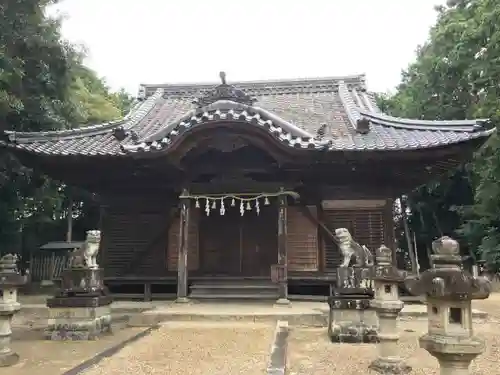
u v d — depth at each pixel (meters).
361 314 9.61
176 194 16.36
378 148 13.66
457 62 22.28
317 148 13.52
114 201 16.77
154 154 13.93
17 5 15.97
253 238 16.36
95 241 10.90
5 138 15.29
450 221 30.59
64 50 18.34
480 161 19.78
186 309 13.14
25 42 16.39
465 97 24.88
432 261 5.01
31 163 15.23
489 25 19.03
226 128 13.77
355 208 15.81
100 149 15.11
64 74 18.25
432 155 13.83
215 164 15.44
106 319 10.91
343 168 15.14
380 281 7.52
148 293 15.97
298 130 14.20
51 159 14.70
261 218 16.44
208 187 15.20
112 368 7.29
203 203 15.66
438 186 28.56
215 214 16.59
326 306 13.70
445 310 4.70
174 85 23.08
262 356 8.12
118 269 16.48
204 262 16.33
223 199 14.95
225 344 9.23
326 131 16.45
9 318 7.91
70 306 10.30
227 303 14.57
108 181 16.34
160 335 10.25
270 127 13.54
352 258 10.24
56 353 8.62
